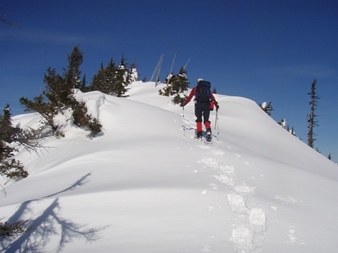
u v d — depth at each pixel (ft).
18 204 17.24
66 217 15.34
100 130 38.17
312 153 56.03
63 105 42.39
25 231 14.08
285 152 49.88
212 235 13.01
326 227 14.38
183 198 16.39
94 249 12.50
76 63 50.21
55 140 38.63
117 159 26.20
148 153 27.14
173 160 25.11
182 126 41.32
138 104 48.70
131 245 12.42
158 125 39.58
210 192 17.25
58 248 13.05
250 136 52.95
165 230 13.47
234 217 14.67
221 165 24.41
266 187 20.36
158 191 17.10
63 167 26.81
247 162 25.88
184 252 11.55
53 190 20.52
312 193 20.03
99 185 19.88
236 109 69.41
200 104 32.30
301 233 13.42
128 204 15.98
